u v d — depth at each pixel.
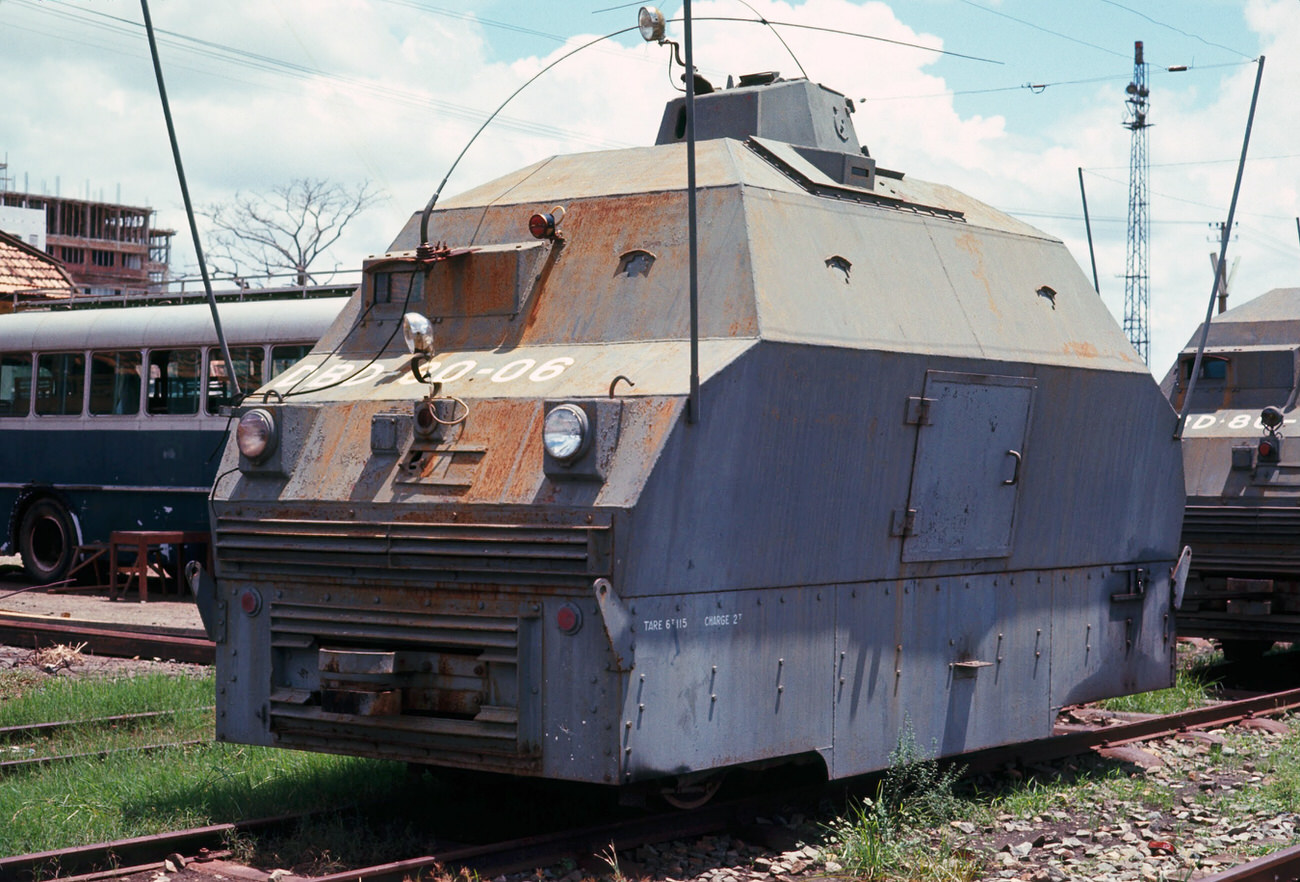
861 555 8.05
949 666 8.71
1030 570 9.38
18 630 15.88
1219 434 15.76
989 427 8.84
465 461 7.22
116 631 15.93
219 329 8.51
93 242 95.50
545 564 6.80
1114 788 9.35
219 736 7.84
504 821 8.15
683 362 7.19
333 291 20.17
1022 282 9.65
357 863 7.29
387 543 7.20
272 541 7.57
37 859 6.91
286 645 7.55
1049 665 9.54
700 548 7.04
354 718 7.23
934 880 7.08
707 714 7.13
